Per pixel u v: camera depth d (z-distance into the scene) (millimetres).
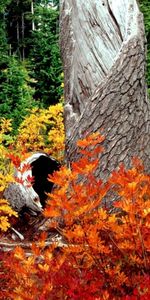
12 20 34250
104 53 5504
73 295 2154
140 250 2336
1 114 14031
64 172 2311
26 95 14789
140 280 2283
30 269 2248
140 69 5242
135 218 2271
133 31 5348
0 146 6418
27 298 2148
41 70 14828
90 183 2518
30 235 5152
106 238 2768
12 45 31984
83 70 5555
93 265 2525
